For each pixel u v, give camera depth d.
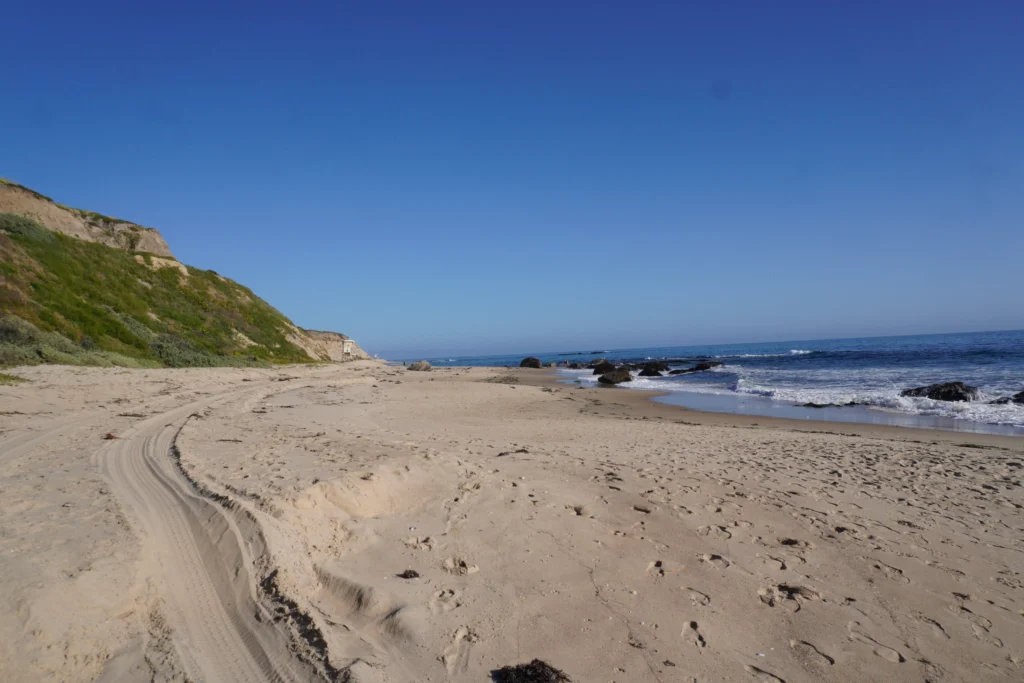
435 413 17.70
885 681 3.46
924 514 6.16
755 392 23.86
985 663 3.65
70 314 23.64
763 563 4.90
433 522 5.48
